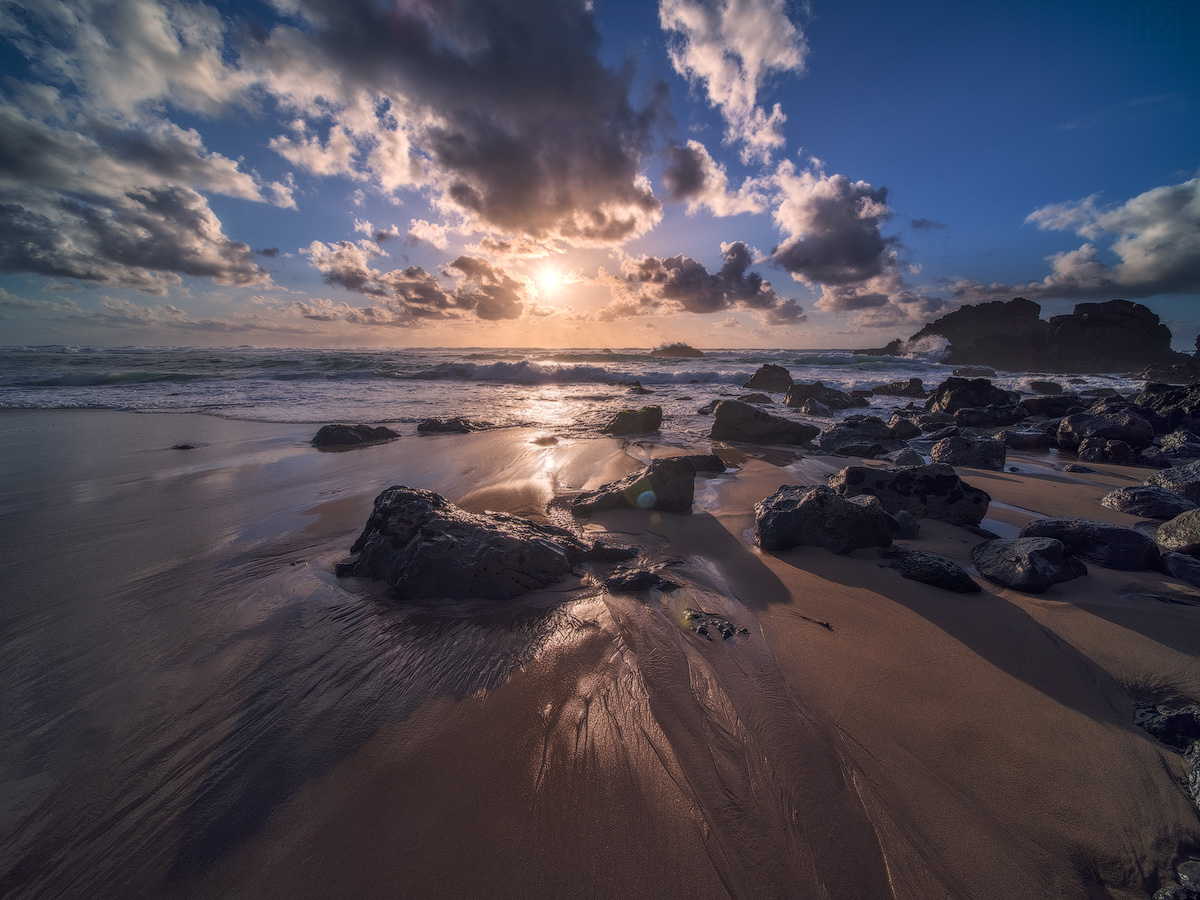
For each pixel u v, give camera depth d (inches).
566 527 211.6
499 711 102.3
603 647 124.0
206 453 347.3
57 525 209.0
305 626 134.7
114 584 158.4
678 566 173.3
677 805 81.7
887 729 97.1
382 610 143.0
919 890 70.1
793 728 97.3
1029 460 372.5
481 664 118.0
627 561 177.5
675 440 424.8
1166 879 69.9
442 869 72.0
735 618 138.6
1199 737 91.7
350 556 178.5
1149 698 104.7
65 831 77.4
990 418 558.3
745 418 438.0
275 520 216.2
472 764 89.3
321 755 91.4
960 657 119.3
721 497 256.1
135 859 73.5
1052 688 108.1
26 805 81.4
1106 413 415.2
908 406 740.0
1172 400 544.1
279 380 897.5
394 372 984.9
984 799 82.4
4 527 207.0
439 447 373.1
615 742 93.8
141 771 88.0
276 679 112.9
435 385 856.3
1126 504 235.3
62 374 862.5
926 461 359.6
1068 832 76.9
